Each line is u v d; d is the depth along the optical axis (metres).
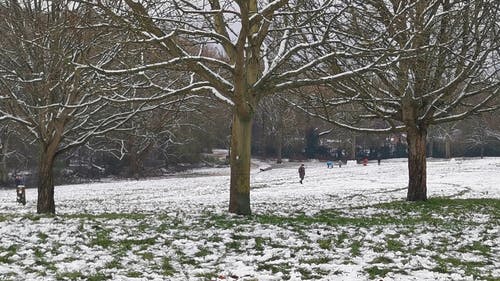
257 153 85.62
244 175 13.80
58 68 14.62
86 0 12.31
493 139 81.56
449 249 9.62
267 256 8.59
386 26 14.81
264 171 58.78
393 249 9.45
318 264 8.09
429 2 14.85
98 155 49.62
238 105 13.27
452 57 16.61
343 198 22.09
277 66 13.02
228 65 12.55
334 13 12.94
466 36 15.04
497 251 9.61
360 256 8.79
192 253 8.80
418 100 17.00
